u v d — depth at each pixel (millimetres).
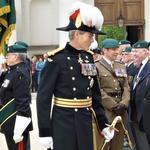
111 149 7277
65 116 4738
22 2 29344
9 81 6551
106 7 29422
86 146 4750
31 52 30078
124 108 7133
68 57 4809
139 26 29750
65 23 27484
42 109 4719
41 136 4734
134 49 7613
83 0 28297
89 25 4719
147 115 6965
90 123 4840
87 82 4844
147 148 7609
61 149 4707
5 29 13828
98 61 7336
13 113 6562
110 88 7227
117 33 25062
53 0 30219
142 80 7309
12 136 6707
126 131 6973
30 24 29984
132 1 29469
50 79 4750
